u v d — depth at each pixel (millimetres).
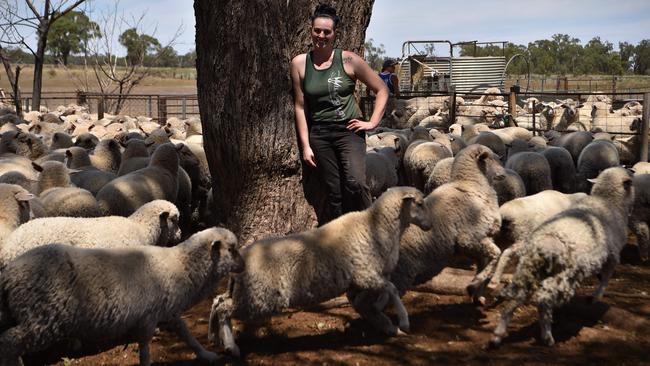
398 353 5227
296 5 6883
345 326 5828
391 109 24297
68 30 65250
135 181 8062
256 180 7113
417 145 10703
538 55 74812
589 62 79000
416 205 5527
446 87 29734
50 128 17547
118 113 27609
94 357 5332
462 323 5840
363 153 6188
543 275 5234
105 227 5777
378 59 52000
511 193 8305
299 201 7215
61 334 4492
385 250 5410
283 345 5465
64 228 5613
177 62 88375
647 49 81438
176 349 5445
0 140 11477
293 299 5176
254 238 7176
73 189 7270
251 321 5617
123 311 4617
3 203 6266
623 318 5648
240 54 6875
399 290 6125
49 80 64812
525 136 14359
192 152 10445
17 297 4367
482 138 12047
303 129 6234
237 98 6965
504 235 6738
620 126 18656
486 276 6137
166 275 4855
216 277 5117
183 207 9711
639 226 7617
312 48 6996
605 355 5113
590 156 10930
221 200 7480
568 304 5977
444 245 6156
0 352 4367
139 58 37812
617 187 6098
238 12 6820
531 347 5289
